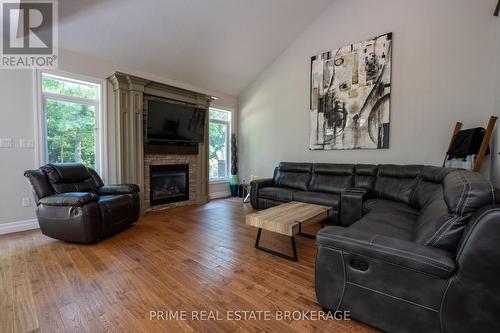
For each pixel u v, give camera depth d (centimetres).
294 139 480
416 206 269
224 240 276
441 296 114
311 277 195
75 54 335
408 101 343
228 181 584
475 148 271
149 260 222
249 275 197
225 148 582
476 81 294
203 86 509
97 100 366
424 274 117
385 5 360
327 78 423
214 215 390
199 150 495
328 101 423
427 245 128
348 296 139
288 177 434
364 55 380
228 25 390
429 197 231
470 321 109
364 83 381
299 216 238
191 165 486
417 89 336
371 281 132
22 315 146
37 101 309
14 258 224
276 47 474
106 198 284
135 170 388
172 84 457
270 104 519
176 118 443
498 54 268
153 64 407
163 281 186
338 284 142
